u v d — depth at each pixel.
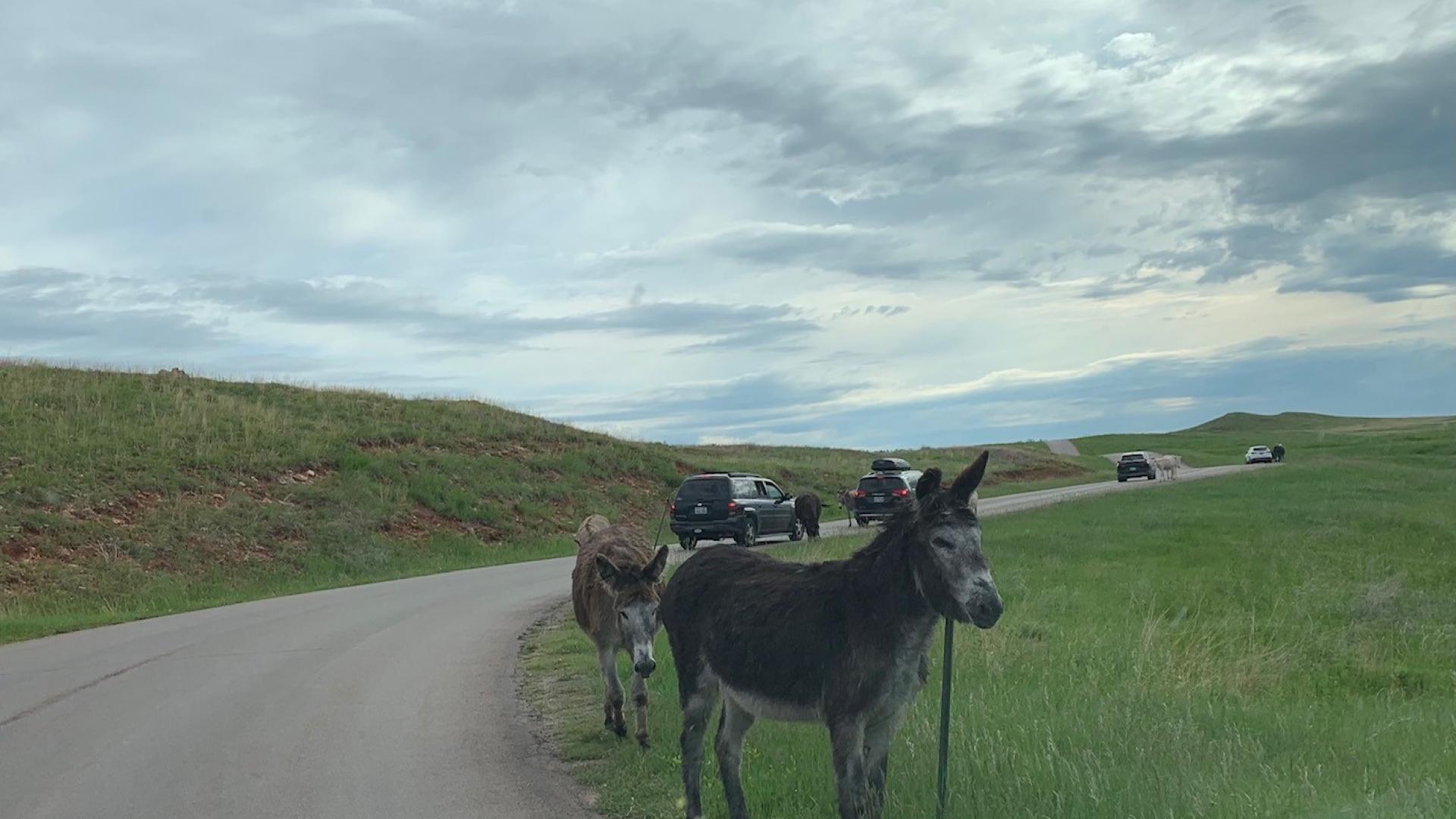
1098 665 11.91
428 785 8.10
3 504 25.89
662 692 11.12
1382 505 35.03
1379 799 6.72
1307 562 21.97
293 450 35.12
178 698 11.17
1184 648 13.20
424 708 10.66
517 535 35.47
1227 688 11.32
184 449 32.84
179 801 7.72
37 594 22.50
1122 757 7.73
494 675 12.38
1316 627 15.29
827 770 7.68
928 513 5.83
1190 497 40.19
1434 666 13.30
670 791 7.81
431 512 34.69
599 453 47.00
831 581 6.30
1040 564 21.94
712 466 52.31
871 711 6.04
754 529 31.20
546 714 10.47
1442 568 21.53
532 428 48.34
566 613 17.88
